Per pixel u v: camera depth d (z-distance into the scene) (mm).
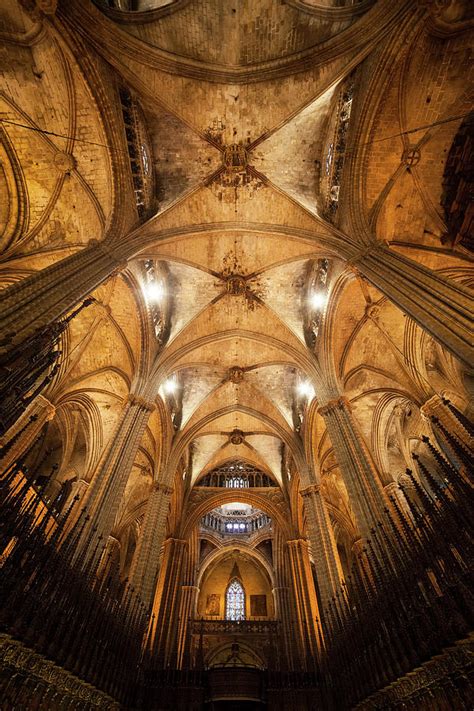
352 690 10336
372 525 12141
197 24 13062
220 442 27922
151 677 12453
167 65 13188
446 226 14617
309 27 13008
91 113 12719
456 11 10516
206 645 25688
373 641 9289
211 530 33969
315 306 19797
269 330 21141
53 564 7754
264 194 16625
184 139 15438
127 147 13750
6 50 11250
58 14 10586
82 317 17609
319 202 16234
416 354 17797
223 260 19359
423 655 7234
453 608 6488
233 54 13703
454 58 11492
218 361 23328
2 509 6547
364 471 13664
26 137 13609
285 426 24094
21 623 6492
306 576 22859
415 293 9719
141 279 17984
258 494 27531
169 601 21328
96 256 12484
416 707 7801
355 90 13242
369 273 12148
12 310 8367
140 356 18625
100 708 9375
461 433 15711
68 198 14641
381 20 11492
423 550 7840
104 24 11641
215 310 21000
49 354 8133
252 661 24656
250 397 24969
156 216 15406
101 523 12648
